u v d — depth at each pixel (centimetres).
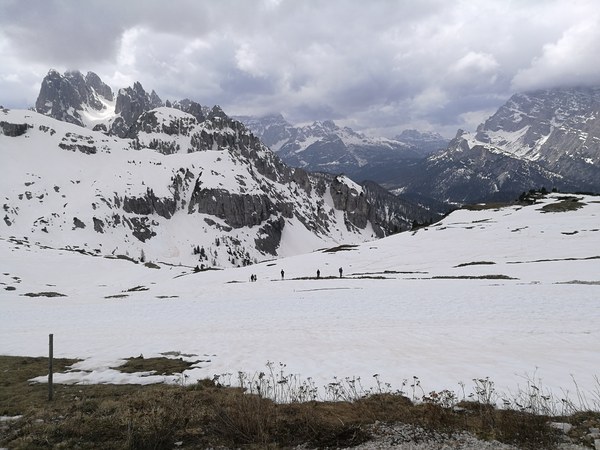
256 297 4619
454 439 956
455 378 1362
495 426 995
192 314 3488
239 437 1009
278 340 2177
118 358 1931
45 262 9975
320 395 1287
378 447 938
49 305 4984
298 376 1505
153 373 1655
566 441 911
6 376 1652
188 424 1085
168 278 9631
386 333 2214
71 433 1043
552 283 4078
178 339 2342
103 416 1145
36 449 956
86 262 10519
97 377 1616
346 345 1964
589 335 1919
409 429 1015
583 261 5412
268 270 8456
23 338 2553
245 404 1162
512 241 7769
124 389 1454
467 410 1102
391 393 1255
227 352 1952
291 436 1006
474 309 2855
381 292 4181
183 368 1716
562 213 9862
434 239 9269
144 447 962
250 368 1655
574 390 1186
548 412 1040
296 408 1159
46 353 2084
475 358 1590
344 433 1010
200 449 959
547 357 1552
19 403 1320
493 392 1205
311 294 4491
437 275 5797
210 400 1262
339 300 3788
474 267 6062
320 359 1720
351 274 7144
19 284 7644
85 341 2373
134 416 1120
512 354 1623
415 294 3834
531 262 5897
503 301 3095
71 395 1393
